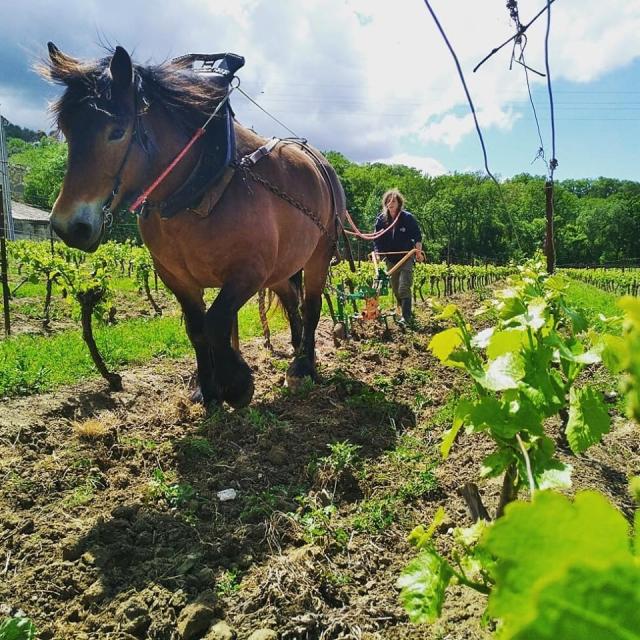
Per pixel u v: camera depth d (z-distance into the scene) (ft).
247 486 11.08
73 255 51.03
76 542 8.89
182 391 17.01
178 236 12.50
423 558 4.04
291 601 7.69
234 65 14.10
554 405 4.66
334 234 17.99
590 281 121.19
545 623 1.20
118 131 10.86
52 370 17.75
